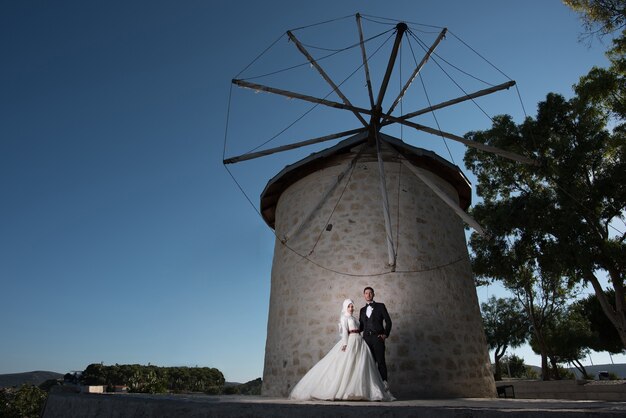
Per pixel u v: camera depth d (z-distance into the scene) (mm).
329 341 8164
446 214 9867
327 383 5215
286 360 8633
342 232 9000
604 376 21891
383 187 8328
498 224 14000
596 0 11133
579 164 12617
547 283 17562
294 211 10117
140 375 42656
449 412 2906
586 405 3645
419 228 9102
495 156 15297
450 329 8430
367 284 8406
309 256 9148
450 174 10312
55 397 5832
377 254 8648
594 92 12555
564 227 12125
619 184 12039
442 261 9117
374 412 3107
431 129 8984
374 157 9641
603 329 17984
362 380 5137
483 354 8992
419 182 9672
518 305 26984
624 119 12523
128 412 4285
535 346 27062
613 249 11484
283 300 9359
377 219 8977
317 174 9984
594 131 12984
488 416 2775
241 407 3572
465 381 8102
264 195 11094
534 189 14703
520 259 14867
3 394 44188
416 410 3020
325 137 9258
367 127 9133
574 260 12141
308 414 3283
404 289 8352
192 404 3822
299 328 8656
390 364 7703
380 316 5996
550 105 13469
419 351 7887
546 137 13492
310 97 8961
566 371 30859
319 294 8664
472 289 9797
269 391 8914
